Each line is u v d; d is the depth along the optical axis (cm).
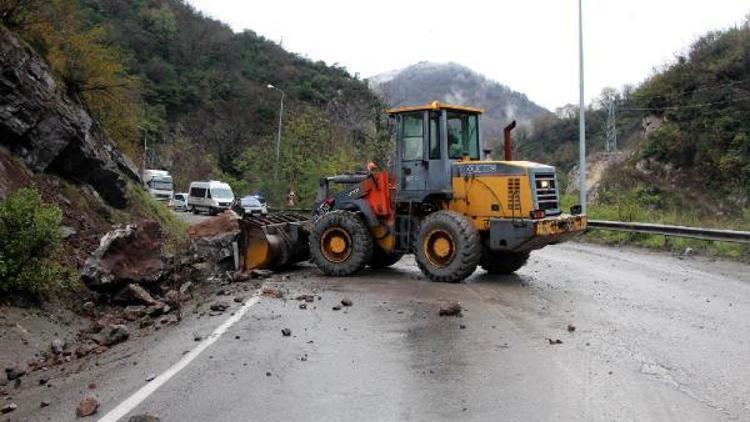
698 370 588
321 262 1216
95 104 1521
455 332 736
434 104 1145
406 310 858
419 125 1179
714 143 4275
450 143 1177
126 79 1567
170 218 1609
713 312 848
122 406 506
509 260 1204
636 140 5522
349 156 3566
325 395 528
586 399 514
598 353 645
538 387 544
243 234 1248
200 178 6091
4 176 963
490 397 521
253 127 6875
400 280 1140
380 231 1229
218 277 1168
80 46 1398
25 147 1075
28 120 1067
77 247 988
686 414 481
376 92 6781
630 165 4712
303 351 657
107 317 837
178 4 8444
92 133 1359
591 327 758
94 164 1237
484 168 1112
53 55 1324
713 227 1733
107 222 1197
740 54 4534
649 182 4475
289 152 3822
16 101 1044
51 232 784
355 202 1233
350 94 7475
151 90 6253
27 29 1256
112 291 895
